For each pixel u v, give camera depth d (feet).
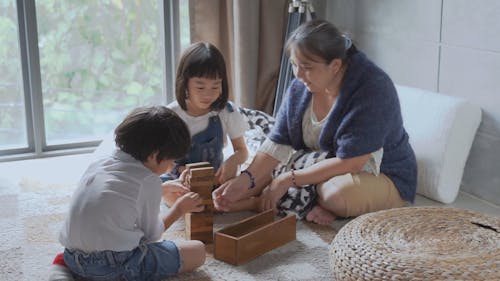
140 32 10.02
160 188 5.74
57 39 9.53
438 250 5.56
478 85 7.72
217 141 7.61
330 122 7.02
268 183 7.50
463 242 5.72
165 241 5.98
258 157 7.42
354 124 6.84
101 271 5.60
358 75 6.88
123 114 10.26
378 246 5.59
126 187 5.55
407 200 7.50
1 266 6.15
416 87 8.70
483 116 7.77
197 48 7.09
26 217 7.22
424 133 7.91
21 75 9.40
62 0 9.42
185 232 6.88
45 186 8.18
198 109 7.43
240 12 9.65
